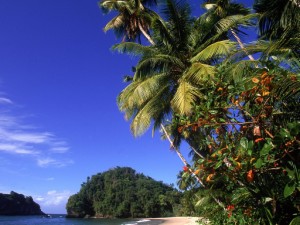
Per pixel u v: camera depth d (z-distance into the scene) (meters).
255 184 4.04
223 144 4.25
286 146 3.42
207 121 4.44
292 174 3.38
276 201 4.06
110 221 93.69
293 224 3.44
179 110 13.23
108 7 20.81
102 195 129.00
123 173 135.75
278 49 9.70
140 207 113.94
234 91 4.30
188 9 16.75
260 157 3.52
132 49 16.56
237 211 4.70
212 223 8.99
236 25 15.91
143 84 15.49
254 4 12.44
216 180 4.33
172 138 18.62
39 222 91.12
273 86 4.00
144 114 15.46
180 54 16.48
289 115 4.25
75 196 131.62
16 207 150.62
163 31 16.17
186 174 4.59
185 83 13.92
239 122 4.21
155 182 124.62
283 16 11.13
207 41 15.84
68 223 83.38
